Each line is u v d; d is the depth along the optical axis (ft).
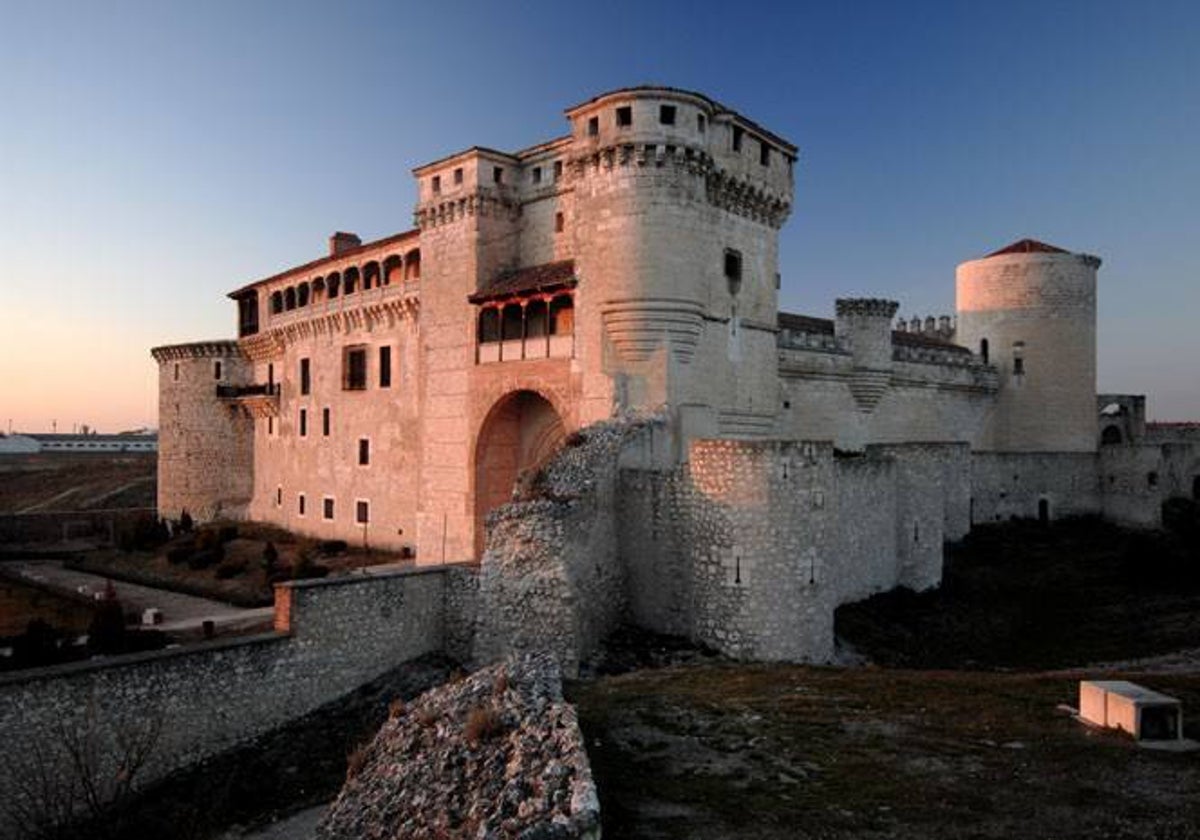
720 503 89.15
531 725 48.34
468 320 137.39
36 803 66.33
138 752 69.92
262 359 217.77
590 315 117.08
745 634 86.74
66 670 69.92
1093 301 211.41
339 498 181.16
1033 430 208.64
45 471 416.26
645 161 112.47
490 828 37.40
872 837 37.24
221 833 64.54
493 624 93.66
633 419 109.70
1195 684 58.49
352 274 177.78
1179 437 249.14
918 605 115.65
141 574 160.56
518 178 140.46
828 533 89.92
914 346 191.11
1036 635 106.42
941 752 47.01
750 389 129.70
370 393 171.94
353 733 81.82
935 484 124.77
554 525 89.76
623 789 44.47
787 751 49.01
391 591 95.35
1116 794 39.68
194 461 225.97
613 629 96.37
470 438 136.77
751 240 130.62
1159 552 128.77
